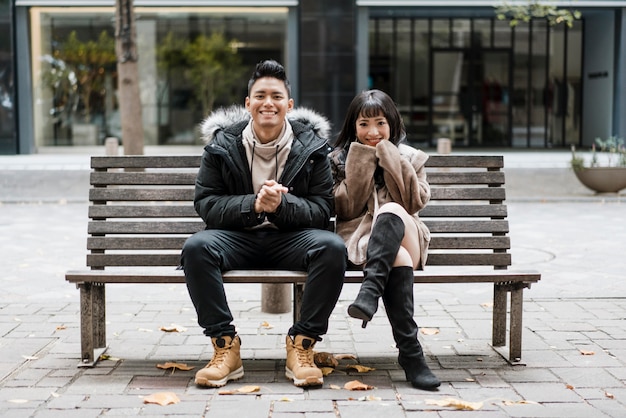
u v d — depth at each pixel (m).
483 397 3.65
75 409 3.47
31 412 3.42
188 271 3.85
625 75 20.56
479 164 4.48
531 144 23.58
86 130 20.44
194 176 4.43
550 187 15.11
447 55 23.08
